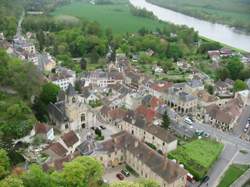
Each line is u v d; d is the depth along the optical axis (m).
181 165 132.00
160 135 147.00
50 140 142.12
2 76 163.25
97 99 196.88
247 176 133.62
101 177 114.31
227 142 161.12
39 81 175.25
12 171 108.06
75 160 101.94
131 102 189.75
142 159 126.81
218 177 132.00
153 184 100.31
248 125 179.50
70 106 154.75
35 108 162.75
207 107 188.25
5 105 142.38
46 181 87.44
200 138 160.50
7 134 126.25
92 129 162.38
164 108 182.12
